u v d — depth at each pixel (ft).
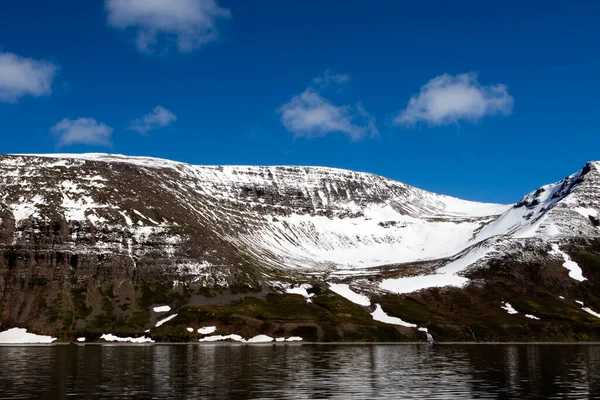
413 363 342.03
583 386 246.88
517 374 288.92
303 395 224.74
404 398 219.20
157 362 341.41
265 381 260.83
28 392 227.81
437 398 219.20
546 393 229.25
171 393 226.99
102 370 298.97
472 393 229.86
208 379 266.36
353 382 259.39
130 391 231.09
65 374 282.15
